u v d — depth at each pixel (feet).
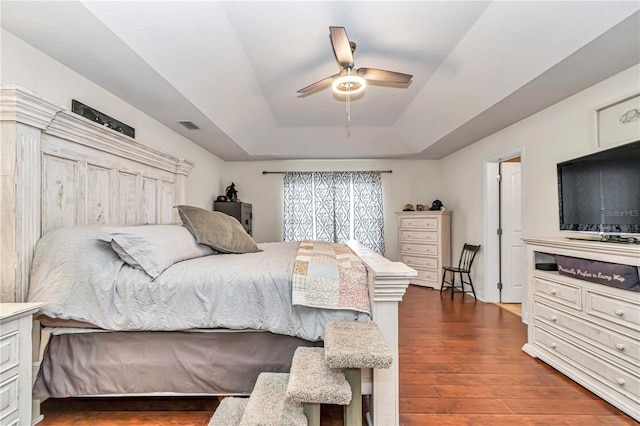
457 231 16.25
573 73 7.40
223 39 7.30
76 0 4.97
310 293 5.25
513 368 7.44
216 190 17.25
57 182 5.85
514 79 8.07
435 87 10.36
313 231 18.47
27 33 5.72
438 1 6.32
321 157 18.02
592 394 6.31
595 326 6.29
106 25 5.59
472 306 12.90
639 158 6.02
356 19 6.88
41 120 5.26
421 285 16.72
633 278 5.55
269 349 5.53
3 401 4.17
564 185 7.86
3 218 4.90
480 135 13.14
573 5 5.73
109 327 5.22
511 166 13.57
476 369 7.40
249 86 10.13
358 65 9.07
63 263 5.12
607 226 6.66
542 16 6.20
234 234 8.36
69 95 7.03
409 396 6.29
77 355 5.38
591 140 8.09
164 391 5.47
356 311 5.27
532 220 10.37
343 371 4.41
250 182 18.78
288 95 11.40
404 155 17.56
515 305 13.08
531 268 8.24
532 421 5.53
